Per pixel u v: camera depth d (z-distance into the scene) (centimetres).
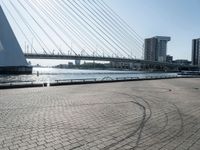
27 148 439
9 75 5366
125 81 2894
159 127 600
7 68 5378
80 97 1169
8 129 560
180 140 499
